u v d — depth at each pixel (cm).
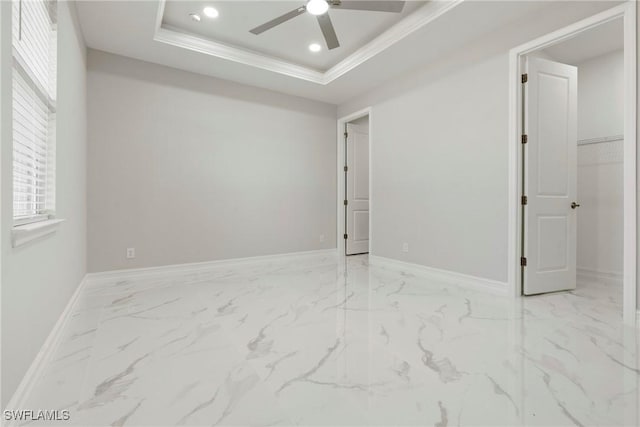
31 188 169
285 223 478
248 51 372
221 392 145
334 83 434
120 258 351
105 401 137
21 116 155
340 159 531
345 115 511
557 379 155
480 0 255
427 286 333
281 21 252
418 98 384
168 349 187
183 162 389
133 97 356
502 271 299
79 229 282
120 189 349
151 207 368
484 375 159
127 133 352
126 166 352
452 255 345
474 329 217
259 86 445
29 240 137
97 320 232
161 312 250
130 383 151
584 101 378
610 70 357
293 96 483
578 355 179
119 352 183
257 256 452
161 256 376
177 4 287
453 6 265
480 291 314
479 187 318
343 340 200
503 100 295
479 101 317
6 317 115
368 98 463
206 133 405
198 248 402
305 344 194
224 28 328
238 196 433
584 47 345
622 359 174
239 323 228
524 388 147
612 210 355
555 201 305
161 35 317
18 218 144
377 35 342
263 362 172
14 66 144
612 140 356
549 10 262
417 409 133
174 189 383
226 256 424
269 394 143
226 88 421
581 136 381
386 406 135
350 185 540
